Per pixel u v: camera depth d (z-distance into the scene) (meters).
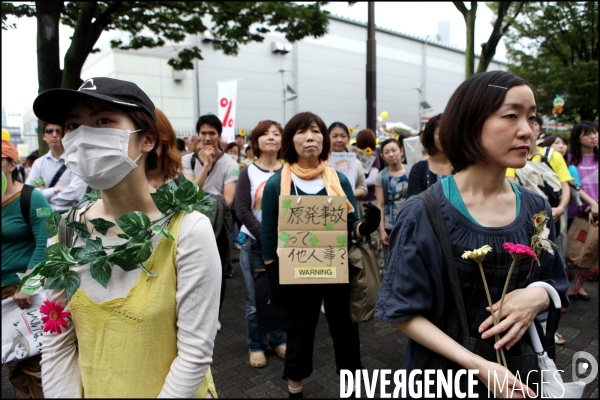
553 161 3.61
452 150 1.26
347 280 2.21
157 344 1.12
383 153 4.18
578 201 4.01
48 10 5.71
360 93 23.75
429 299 1.20
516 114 1.14
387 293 1.26
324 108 22.39
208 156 3.38
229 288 4.78
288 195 2.26
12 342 2.01
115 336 1.10
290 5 7.93
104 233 1.17
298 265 2.21
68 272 1.12
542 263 1.30
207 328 1.13
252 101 19.97
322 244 2.23
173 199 1.15
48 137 3.50
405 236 1.23
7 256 2.32
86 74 18.50
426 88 26.83
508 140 1.14
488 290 1.16
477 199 1.25
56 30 5.83
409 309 1.19
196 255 1.13
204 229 1.16
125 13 7.30
